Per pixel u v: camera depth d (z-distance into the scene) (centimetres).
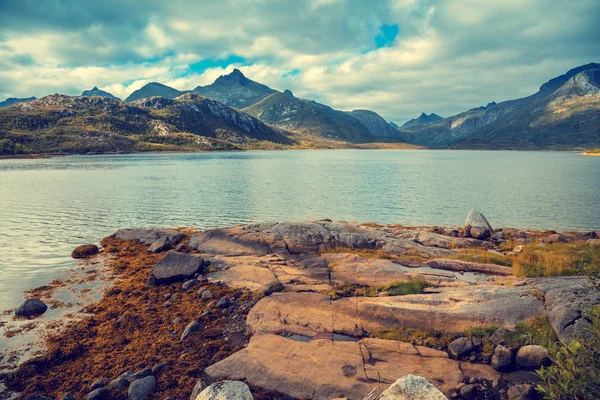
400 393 862
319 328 1473
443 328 1424
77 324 1647
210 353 1364
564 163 17225
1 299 1958
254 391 1105
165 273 2150
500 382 1130
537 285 1694
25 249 3019
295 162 17138
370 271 2127
